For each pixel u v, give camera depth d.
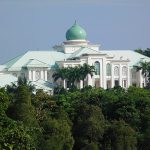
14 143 132.25
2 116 164.50
